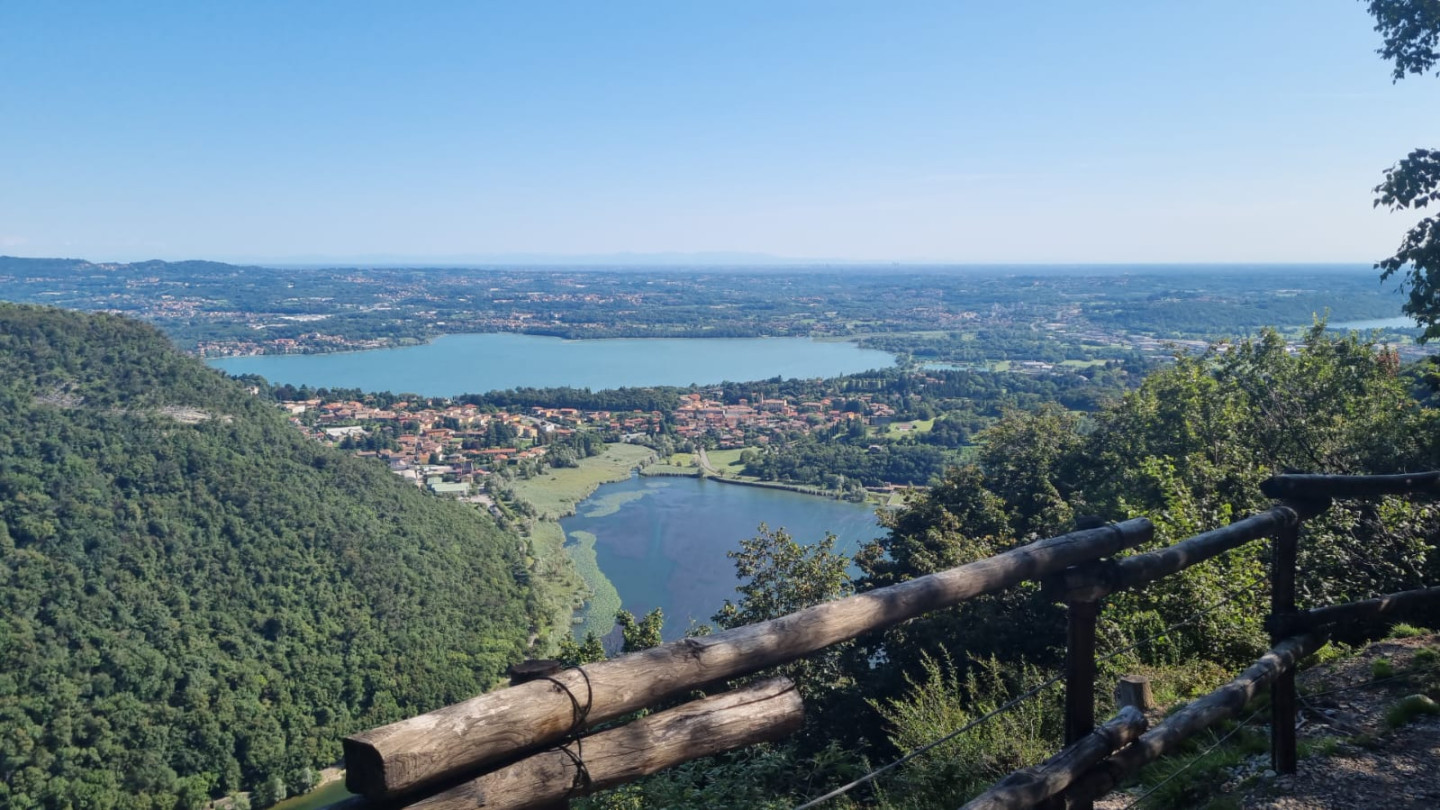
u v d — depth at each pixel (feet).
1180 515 29.68
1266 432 48.83
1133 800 16.34
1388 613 15.17
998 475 70.85
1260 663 13.24
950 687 28.43
